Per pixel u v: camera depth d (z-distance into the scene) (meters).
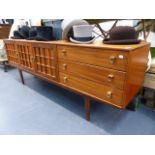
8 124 1.33
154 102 1.45
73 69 1.22
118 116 1.37
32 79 2.33
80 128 1.24
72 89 1.30
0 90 1.98
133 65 0.96
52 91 1.91
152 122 1.28
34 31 1.74
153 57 1.42
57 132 1.21
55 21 1.65
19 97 1.78
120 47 0.90
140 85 1.27
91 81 1.12
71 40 1.25
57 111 1.48
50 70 1.47
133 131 1.18
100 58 1.00
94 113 1.43
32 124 1.31
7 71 2.75
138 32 1.49
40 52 1.50
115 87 0.98
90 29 1.18
